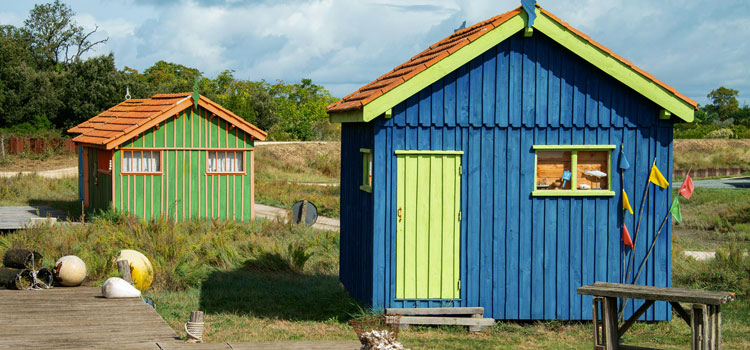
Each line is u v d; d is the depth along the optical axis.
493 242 11.06
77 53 96.69
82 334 8.48
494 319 11.08
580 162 11.34
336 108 12.38
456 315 11.15
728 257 16.00
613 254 11.30
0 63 74.25
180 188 21.98
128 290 10.84
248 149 22.80
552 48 11.08
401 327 10.69
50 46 93.94
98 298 10.77
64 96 69.00
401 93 10.52
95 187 23.05
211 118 22.30
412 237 10.91
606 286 8.98
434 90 10.85
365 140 11.65
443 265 10.98
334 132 71.75
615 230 11.30
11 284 11.51
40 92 68.25
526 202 11.12
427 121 10.84
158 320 9.31
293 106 84.88
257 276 14.83
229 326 10.75
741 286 14.34
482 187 11.02
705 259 17.09
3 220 19.89
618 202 11.30
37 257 12.05
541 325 11.16
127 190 21.28
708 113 129.62
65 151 53.56
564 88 11.12
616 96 11.22
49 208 24.83
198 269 14.38
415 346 9.68
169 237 16.30
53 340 8.17
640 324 11.38
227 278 14.49
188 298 12.78
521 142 11.08
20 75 68.06
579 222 11.25
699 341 8.07
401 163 10.84
